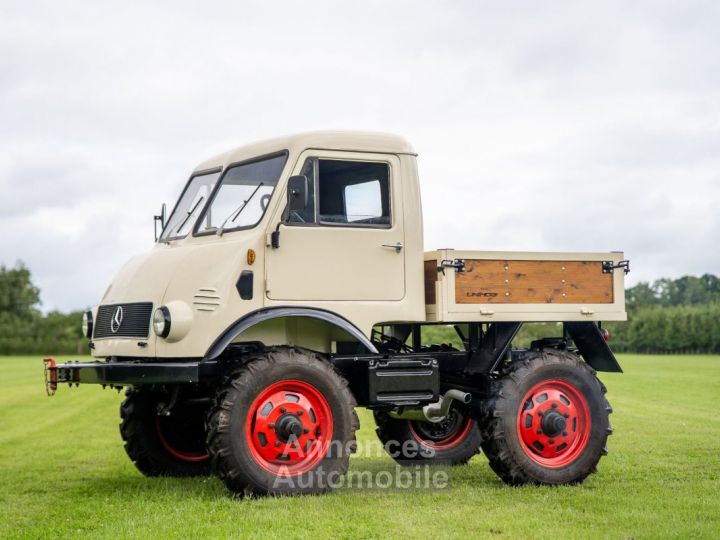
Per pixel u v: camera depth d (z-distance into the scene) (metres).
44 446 12.94
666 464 10.14
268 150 8.62
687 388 23.00
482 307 8.80
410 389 8.46
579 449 8.87
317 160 8.49
